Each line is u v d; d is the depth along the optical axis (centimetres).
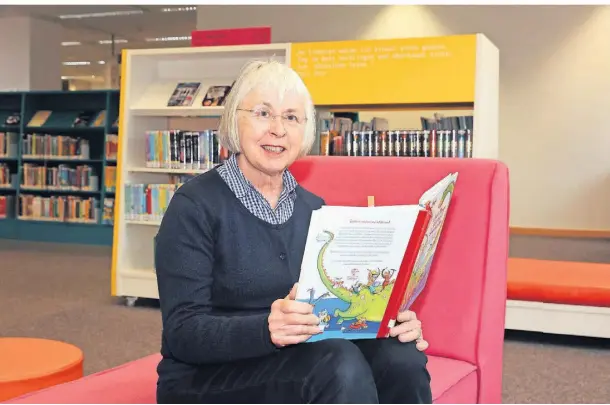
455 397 192
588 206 1049
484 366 206
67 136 952
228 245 166
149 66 543
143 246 547
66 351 236
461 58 446
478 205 211
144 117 542
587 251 869
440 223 180
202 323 154
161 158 525
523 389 330
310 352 152
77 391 183
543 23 1048
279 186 180
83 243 936
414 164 221
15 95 1002
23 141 961
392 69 459
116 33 1546
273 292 169
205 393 160
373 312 157
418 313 211
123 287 528
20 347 240
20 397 181
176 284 160
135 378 195
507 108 1074
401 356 167
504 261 216
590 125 1041
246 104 173
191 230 162
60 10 1278
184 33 1549
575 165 1052
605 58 1027
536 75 1057
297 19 1117
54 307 514
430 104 481
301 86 176
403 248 154
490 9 1058
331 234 149
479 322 206
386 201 218
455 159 220
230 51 504
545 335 445
